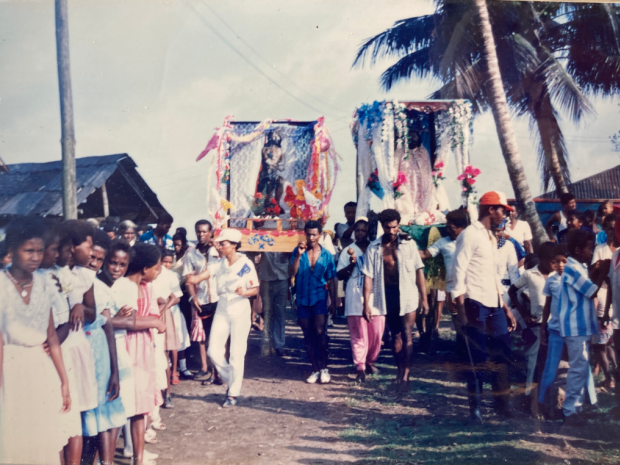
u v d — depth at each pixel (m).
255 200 7.15
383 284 5.19
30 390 3.06
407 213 7.04
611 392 4.69
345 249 5.62
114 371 3.28
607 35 7.65
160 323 3.53
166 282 4.62
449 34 7.37
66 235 3.14
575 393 4.05
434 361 6.12
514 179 6.82
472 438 3.94
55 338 3.06
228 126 6.85
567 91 7.54
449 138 7.18
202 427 4.32
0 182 5.56
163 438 4.09
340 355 6.81
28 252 2.92
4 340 3.03
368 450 3.80
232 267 4.95
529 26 7.81
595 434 3.93
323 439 4.03
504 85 7.85
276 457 3.71
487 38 7.13
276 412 4.66
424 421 4.33
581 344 4.02
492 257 4.28
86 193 5.70
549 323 4.23
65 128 5.30
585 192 7.48
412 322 5.15
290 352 7.07
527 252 6.25
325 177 6.80
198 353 6.85
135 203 6.32
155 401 3.69
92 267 3.25
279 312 6.84
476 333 4.24
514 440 3.87
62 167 5.31
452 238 5.45
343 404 4.85
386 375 5.70
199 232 5.75
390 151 6.48
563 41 7.97
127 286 3.42
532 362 4.45
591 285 3.98
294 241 6.40
